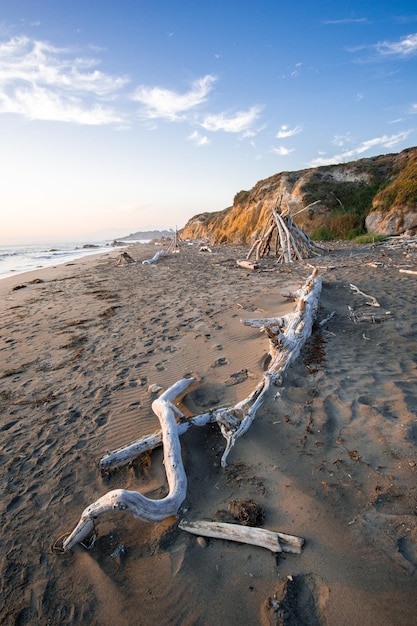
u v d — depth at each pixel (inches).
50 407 165.0
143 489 109.5
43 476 120.7
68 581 85.4
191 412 145.6
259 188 1226.0
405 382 144.9
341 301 290.4
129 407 157.1
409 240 629.6
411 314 236.1
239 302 313.3
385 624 66.8
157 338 241.4
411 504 88.4
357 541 82.2
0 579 87.0
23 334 283.4
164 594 79.0
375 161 1022.4
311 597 73.4
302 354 181.8
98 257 1143.6
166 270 625.0
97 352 228.2
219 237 1375.5
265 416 130.2
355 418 123.6
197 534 91.0
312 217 903.1
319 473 102.9
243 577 79.5
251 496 99.8
